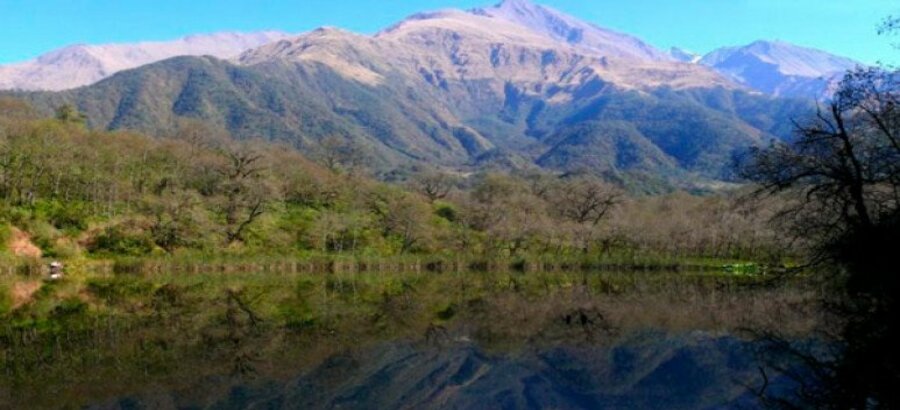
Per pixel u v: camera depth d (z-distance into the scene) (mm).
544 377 26812
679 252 116500
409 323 42438
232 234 104188
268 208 117938
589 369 28250
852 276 34500
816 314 42594
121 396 23016
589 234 117250
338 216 117125
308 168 138250
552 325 41312
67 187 102375
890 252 29781
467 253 115812
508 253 116938
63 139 105562
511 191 145000
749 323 39781
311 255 105938
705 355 30156
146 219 96125
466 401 23109
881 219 30172
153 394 23328
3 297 55812
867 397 20859
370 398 23359
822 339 32406
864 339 30844
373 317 45500
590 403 22703
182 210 98312
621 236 117562
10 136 98625
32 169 96250
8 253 82000
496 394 24031
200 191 118062
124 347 32438
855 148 30953
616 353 31734
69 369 27234
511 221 119125
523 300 58281
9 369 27094
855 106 30000
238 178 113938
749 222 96812
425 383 25688
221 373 26906
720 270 104938
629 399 23047
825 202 32188
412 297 61594
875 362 25625
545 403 22859
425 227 119062
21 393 23250
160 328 38938
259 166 123625
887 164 29875
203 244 98688
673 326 40125
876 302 32688
